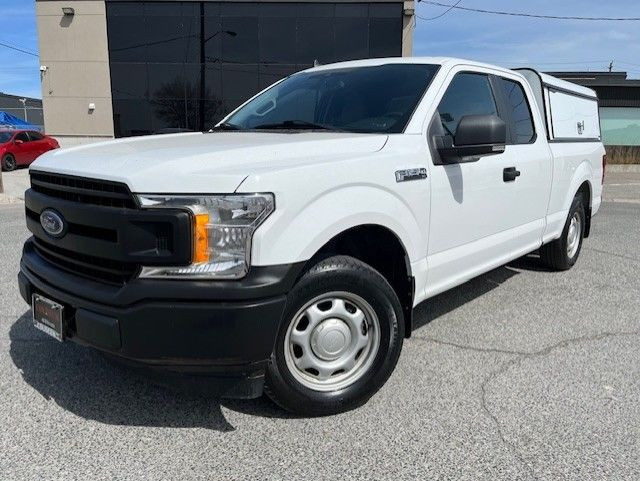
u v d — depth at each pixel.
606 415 3.05
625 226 9.71
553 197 5.27
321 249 2.97
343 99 3.86
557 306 4.99
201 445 2.76
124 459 2.64
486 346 4.04
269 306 2.54
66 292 2.75
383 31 23.56
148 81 24.84
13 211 11.45
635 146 21.55
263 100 4.48
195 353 2.51
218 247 2.48
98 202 2.62
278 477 2.52
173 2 24.00
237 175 2.50
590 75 23.67
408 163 3.26
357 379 3.07
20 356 3.76
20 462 2.60
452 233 3.70
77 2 24.36
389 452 2.71
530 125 4.91
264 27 23.88
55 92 25.28
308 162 2.79
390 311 3.10
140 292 2.46
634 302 5.12
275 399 2.90
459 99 3.90
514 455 2.68
